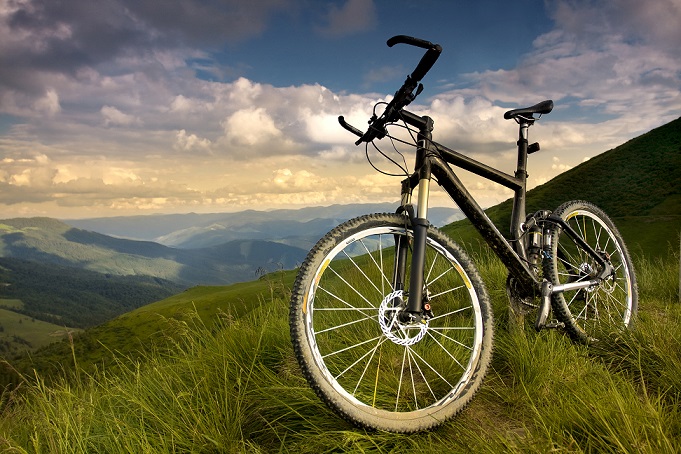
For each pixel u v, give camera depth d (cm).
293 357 296
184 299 8819
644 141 5234
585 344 304
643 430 180
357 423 198
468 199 252
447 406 218
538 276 300
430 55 197
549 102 307
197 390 250
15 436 228
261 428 232
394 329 218
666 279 544
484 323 233
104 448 219
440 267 452
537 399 233
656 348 263
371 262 450
